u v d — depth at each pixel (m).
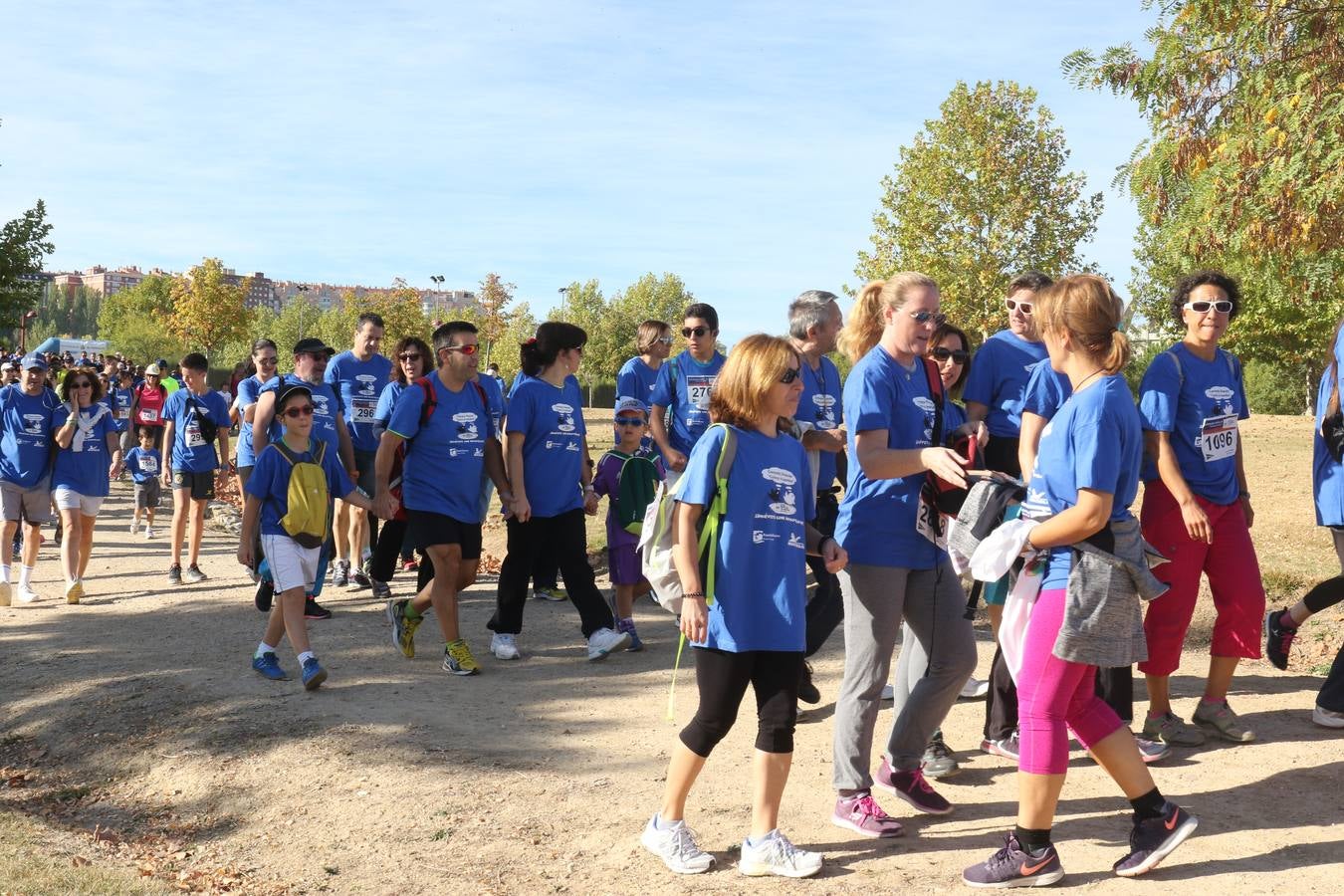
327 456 7.38
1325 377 5.77
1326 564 9.77
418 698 6.69
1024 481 5.21
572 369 7.64
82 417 10.05
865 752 4.58
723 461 4.18
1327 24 9.80
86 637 8.68
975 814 4.70
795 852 4.21
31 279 30.38
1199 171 10.30
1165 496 5.30
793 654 4.23
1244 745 5.34
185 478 10.79
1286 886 3.90
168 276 114.12
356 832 5.00
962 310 43.03
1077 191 43.06
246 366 11.36
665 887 4.19
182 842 5.19
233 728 6.33
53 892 4.25
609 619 7.54
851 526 4.60
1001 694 5.37
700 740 4.29
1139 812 4.03
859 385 4.56
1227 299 5.20
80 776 6.16
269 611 9.29
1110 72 10.73
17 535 14.27
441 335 7.31
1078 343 3.93
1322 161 9.31
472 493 7.34
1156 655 5.33
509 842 4.75
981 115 42.53
